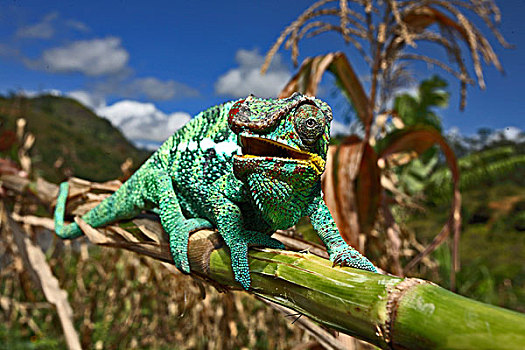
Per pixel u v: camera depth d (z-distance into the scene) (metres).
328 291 0.19
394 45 0.66
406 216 0.92
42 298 1.05
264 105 0.23
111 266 0.83
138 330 1.03
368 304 0.18
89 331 0.94
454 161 0.60
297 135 0.22
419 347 0.16
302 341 0.81
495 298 1.41
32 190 0.56
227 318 0.56
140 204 0.33
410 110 1.19
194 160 0.29
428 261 0.91
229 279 0.25
